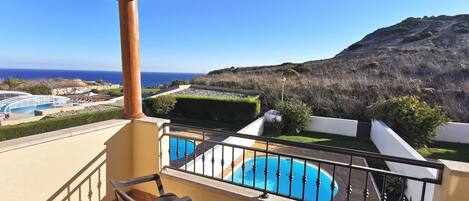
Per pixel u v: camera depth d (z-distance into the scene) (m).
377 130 8.35
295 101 11.38
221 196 2.29
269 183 6.29
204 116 13.91
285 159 7.23
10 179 1.81
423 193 1.63
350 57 25.70
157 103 13.62
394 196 5.05
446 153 7.26
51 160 2.08
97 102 15.65
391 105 8.13
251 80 18.81
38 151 1.98
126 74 2.76
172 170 2.75
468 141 8.24
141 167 2.84
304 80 15.64
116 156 2.70
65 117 9.95
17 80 25.09
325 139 9.40
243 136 2.27
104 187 2.58
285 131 10.45
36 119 10.93
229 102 13.14
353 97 11.90
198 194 2.44
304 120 10.28
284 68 23.80
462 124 8.28
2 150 1.72
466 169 1.42
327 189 5.79
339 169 6.52
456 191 1.42
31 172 1.94
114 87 33.56
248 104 12.73
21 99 15.87
